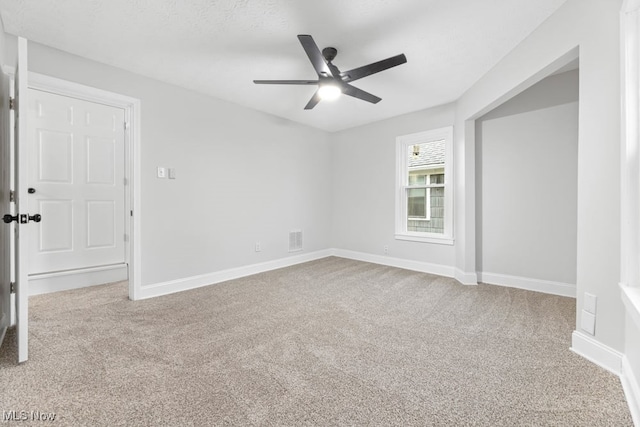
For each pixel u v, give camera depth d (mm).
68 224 3043
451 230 3770
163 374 1587
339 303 2768
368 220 4715
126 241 3449
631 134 1428
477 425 1235
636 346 1373
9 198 2113
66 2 1856
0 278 1992
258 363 1710
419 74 2930
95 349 1850
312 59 2105
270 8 1926
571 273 3006
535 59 2182
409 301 2828
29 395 1396
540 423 1247
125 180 3424
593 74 1688
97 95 2609
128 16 2002
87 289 3096
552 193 3096
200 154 3342
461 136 3510
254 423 1238
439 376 1588
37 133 2834
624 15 1442
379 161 4547
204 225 3389
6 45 2166
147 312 2502
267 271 4070
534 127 3178
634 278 1437
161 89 3014
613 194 1582
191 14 1986
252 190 3920
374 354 1824
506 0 1868
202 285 3357
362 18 2033
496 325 2266
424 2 1877
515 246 3318
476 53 2521
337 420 1259
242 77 2947
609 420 1265
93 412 1291
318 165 4926
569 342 1976
